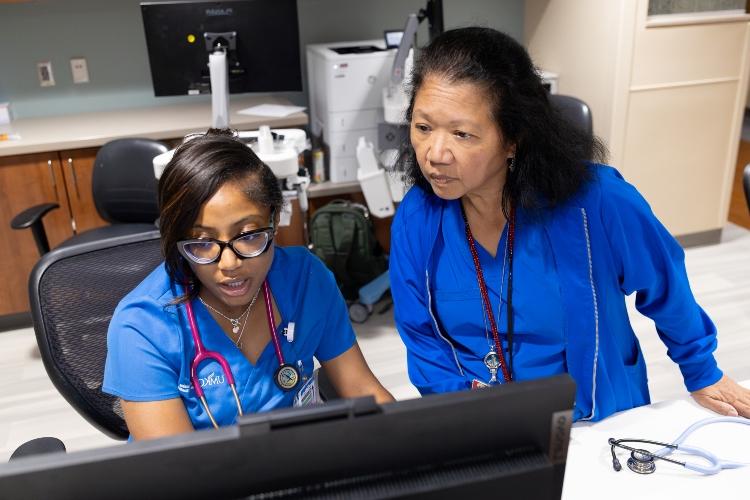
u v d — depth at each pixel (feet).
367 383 4.48
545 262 3.96
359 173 9.82
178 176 3.28
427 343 4.41
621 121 11.04
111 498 2.02
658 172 11.60
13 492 1.96
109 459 1.97
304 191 7.65
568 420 2.27
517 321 4.12
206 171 3.25
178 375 3.85
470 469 2.19
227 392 3.86
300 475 2.11
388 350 9.65
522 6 13.12
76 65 11.45
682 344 4.18
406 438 2.14
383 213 9.97
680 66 10.98
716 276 11.34
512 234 3.98
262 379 3.98
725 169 11.98
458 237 4.10
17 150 9.62
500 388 2.19
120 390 3.77
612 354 4.10
